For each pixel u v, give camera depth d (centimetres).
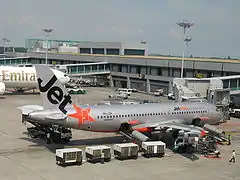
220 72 10306
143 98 10856
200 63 10756
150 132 5219
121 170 3966
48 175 3716
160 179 3709
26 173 3769
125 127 5091
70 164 4103
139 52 17650
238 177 3856
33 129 5434
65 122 4594
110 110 4953
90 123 4756
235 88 9156
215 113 5978
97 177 3694
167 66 11850
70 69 13700
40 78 4425
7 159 4281
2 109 8100
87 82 14712
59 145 5022
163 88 12106
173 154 4747
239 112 7850
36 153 4578
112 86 14388
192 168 4134
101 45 17988
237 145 5369
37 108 5331
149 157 4538
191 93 8512
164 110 5459
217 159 4556
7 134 5666
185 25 9956
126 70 13762
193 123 5797
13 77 10200
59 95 4569
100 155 4222
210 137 5384
